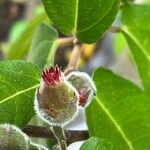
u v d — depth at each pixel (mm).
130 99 199
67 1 188
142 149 197
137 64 223
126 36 222
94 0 186
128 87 200
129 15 220
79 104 154
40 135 170
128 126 197
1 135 146
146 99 198
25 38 259
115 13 187
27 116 166
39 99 143
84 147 157
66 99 142
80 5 187
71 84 151
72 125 204
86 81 156
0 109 164
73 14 190
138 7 219
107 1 185
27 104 167
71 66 190
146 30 220
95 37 193
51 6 189
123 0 219
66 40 213
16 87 167
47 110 143
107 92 199
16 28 492
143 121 197
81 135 181
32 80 169
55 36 213
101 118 196
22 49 263
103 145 157
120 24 223
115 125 197
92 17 189
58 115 144
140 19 220
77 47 198
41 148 149
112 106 198
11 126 149
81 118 205
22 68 170
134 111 198
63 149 150
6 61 169
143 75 222
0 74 168
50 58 209
